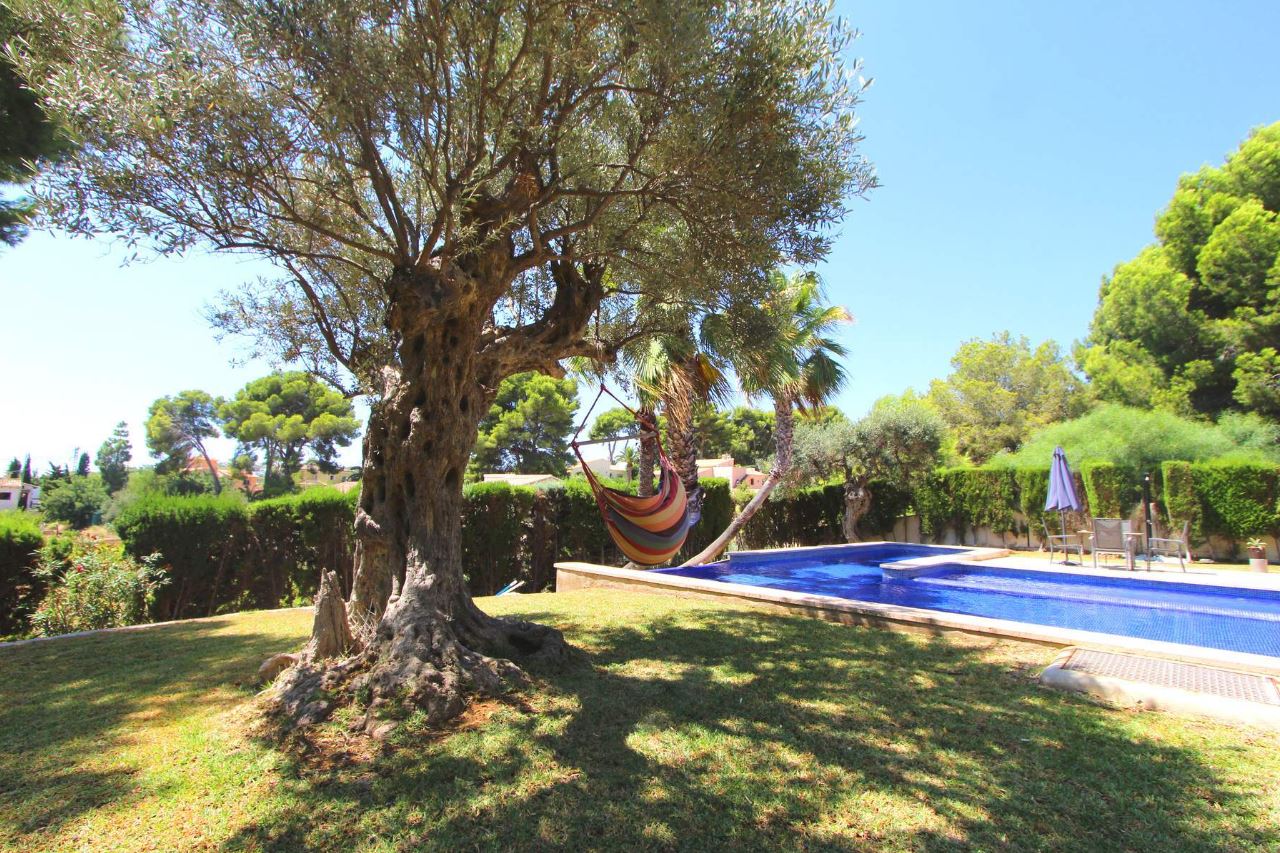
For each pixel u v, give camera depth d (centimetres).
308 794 297
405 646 428
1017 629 579
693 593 871
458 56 500
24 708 428
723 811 278
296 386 4294
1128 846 249
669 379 1162
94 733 377
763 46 488
